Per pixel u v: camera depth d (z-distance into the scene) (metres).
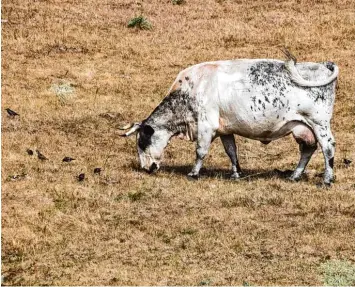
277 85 50.09
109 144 60.53
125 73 78.88
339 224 45.44
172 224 45.12
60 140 60.22
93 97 72.25
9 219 44.62
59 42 85.38
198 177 52.78
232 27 91.56
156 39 87.94
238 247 42.41
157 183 51.22
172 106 52.28
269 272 39.78
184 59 82.69
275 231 44.41
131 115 68.38
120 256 41.38
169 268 40.06
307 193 49.97
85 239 43.22
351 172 55.25
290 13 96.12
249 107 50.22
